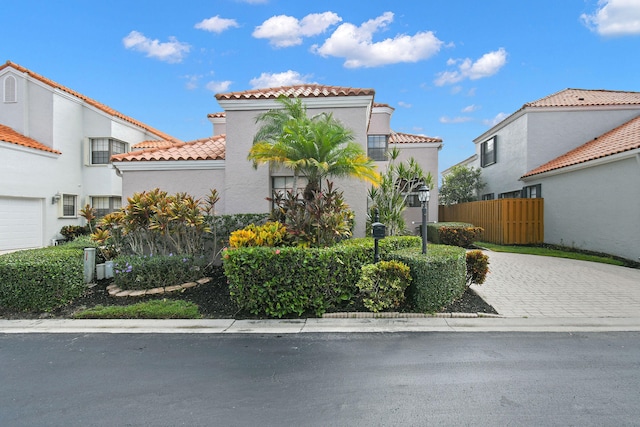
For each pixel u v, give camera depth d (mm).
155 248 9719
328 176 10391
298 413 3508
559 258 12781
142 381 4219
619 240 11922
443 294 6746
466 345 5262
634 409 3529
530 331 5855
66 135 18875
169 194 11508
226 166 11195
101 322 6434
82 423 3385
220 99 11008
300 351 5086
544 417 3395
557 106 16969
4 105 17969
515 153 18609
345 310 6777
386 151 18391
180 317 6598
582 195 13719
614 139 14242
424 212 7523
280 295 6551
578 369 4430
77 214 19609
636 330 5879
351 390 3951
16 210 16375
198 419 3426
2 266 6840
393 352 5016
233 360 4793
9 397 3883
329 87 12242
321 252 6637
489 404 3635
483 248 15305
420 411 3520
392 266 6652
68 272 7371
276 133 9844
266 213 10461
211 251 10062
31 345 5422
